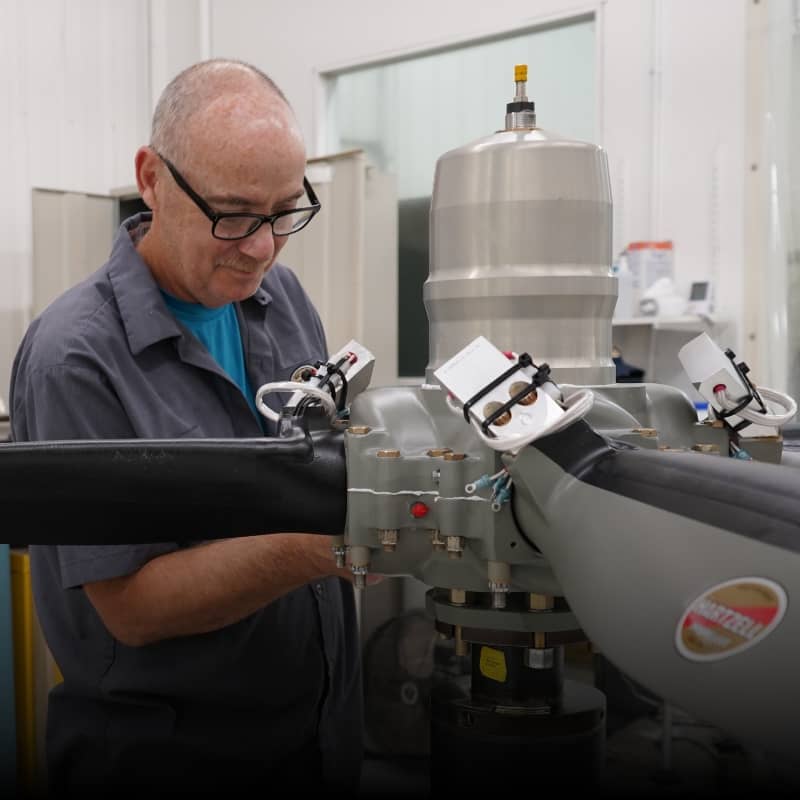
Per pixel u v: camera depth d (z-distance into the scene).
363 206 2.27
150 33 3.47
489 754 0.60
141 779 1.04
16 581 2.18
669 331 2.71
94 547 0.90
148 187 1.02
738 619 0.35
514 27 2.97
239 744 1.05
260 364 1.18
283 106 0.95
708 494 0.38
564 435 0.47
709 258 2.70
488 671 0.63
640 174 2.80
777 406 0.63
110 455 0.46
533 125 0.62
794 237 2.43
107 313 1.00
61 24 3.25
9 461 0.46
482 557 0.53
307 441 0.51
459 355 0.50
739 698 0.35
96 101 3.36
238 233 0.95
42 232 2.89
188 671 1.00
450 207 0.61
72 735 1.06
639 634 0.39
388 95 3.30
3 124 3.14
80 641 1.03
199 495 0.48
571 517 0.44
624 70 2.80
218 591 0.84
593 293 0.60
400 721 1.08
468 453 0.53
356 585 0.54
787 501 0.36
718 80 2.64
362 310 2.30
